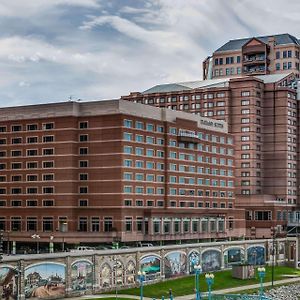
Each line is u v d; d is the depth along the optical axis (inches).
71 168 7662.4
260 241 7706.7
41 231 7760.8
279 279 6663.4
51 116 7805.1
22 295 4527.6
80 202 7657.5
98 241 7426.2
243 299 5201.8
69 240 7524.6
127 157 7598.4
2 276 4392.2
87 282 5113.2
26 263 4584.2
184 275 6294.3
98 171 7598.4
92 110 7746.1
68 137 7687.0
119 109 7603.4
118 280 5418.3
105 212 7529.5
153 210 7770.7
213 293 5457.7
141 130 7854.3
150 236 7711.6
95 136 7647.6
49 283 4763.8
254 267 6786.4
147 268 5777.6
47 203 7765.8
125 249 5561.0
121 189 7490.2
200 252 6599.4
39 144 7859.3
